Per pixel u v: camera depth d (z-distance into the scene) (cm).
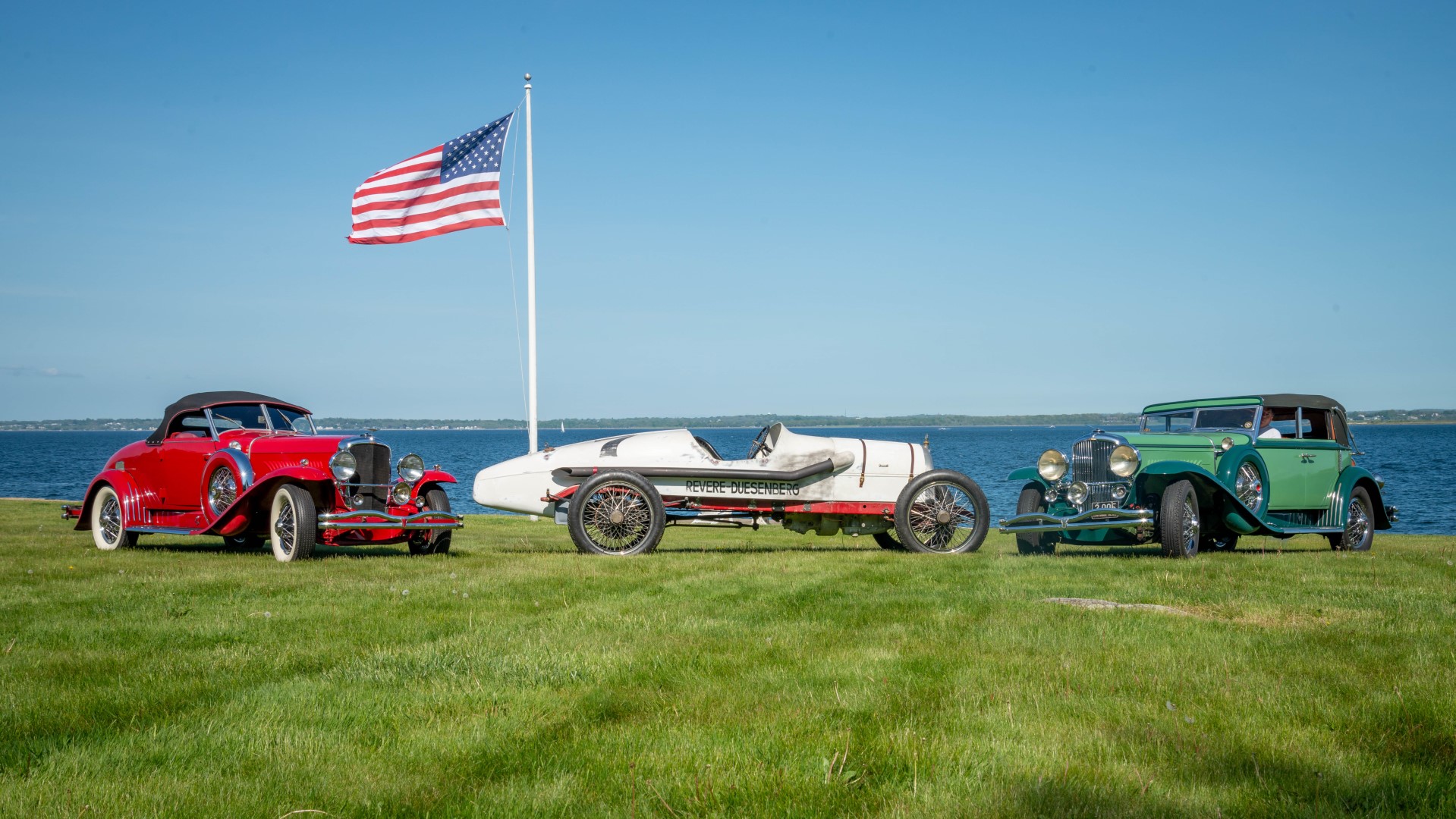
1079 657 454
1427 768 313
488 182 1477
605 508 943
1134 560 869
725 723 359
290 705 381
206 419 1020
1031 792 290
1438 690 397
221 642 500
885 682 413
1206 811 278
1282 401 1053
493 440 14012
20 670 432
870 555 912
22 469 5425
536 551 1002
